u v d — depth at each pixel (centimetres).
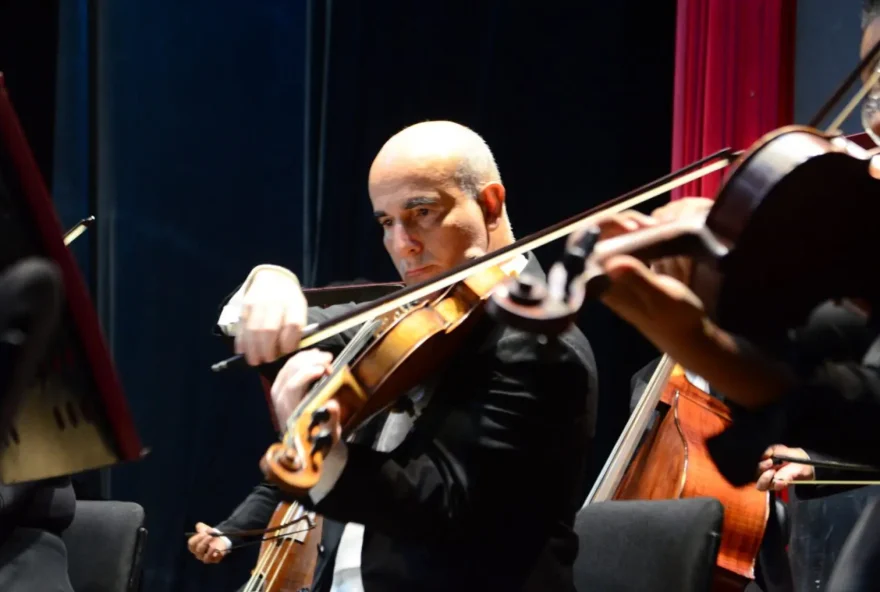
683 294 114
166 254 445
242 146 451
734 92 359
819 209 124
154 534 427
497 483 164
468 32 420
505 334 169
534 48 418
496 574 165
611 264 112
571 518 175
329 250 412
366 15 418
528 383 166
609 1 416
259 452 433
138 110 447
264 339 152
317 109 423
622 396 400
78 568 230
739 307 124
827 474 184
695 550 197
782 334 125
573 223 167
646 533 205
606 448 398
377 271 413
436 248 183
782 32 361
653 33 413
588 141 414
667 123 409
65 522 228
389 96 418
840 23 368
